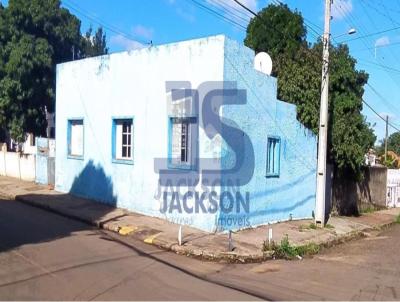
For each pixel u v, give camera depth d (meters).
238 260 10.37
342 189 22.30
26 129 27.36
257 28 21.12
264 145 14.50
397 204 31.03
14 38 26.72
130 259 9.48
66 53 29.84
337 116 19.27
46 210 14.95
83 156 16.83
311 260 11.20
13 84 26.03
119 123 15.54
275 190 15.27
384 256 12.28
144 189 14.35
